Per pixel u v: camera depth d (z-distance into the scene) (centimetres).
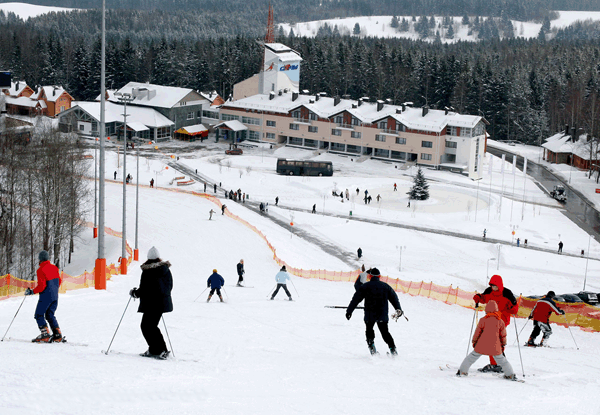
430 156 11781
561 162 13100
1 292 3005
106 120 13012
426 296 3800
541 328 1978
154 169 10975
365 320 1462
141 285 1227
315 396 986
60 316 1945
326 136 12850
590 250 7369
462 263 6488
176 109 13912
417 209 9050
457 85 15862
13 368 986
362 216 8662
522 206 9438
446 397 1002
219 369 1146
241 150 12694
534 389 1092
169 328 1791
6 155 5738
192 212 7981
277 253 5928
